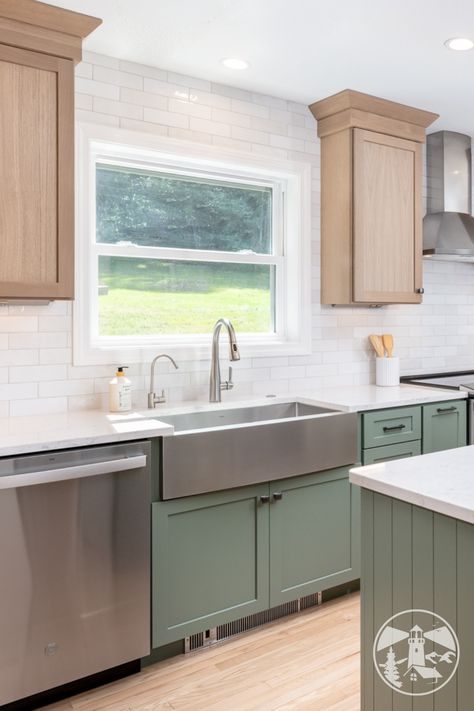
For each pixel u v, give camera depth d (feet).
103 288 9.41
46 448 6.37
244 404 9.56
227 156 9.98
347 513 9.16
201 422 9.09
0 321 8.09
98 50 8.66
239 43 8.47
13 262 7.14
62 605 6.51
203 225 10.41
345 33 8.18
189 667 7.47
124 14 7.58
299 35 8.22
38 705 6.67
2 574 6.14
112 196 9.46
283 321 11.30
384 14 7.66
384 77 9.71
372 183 10.71
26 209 7.20
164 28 8.00
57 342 8.53
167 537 7.34
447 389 11.11
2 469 6.14
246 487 8.02
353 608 9.02
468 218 12.62
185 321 10.23
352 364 11.87
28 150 7.20
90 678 7.03
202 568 7.66
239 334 10.85
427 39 8.38
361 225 10.57
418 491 4.67
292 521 8.54
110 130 8.84
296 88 10.16
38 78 7.24
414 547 4.82
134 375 9.20
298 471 8.41
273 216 11.22
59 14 7.16
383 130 10.82
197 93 9.70
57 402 8.54
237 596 8.01
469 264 14.03
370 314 12.16
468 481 4.95
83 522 6.60
